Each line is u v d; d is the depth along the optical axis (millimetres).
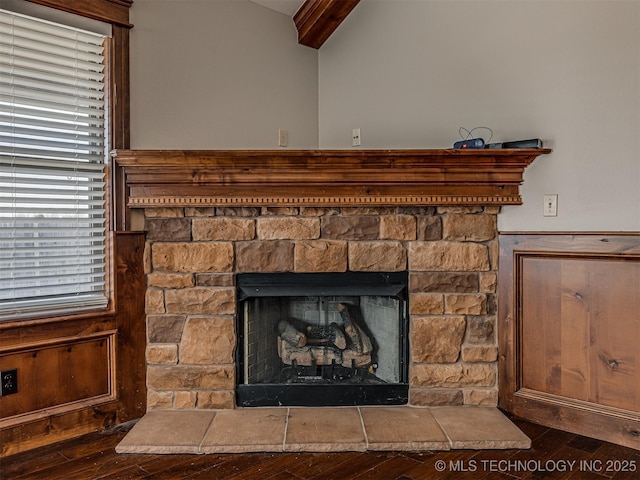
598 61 2156
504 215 2459
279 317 2668
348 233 2451
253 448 2088
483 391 2506
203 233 2422
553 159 2295
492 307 2492
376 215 2451
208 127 2676
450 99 2627
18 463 1983
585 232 2203
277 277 2459
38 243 2156
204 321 2443
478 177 2352
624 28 2086
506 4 2416
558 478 1874
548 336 2352
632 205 2088
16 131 2080
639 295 2086
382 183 2354
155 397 2455
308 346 2613
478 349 2492
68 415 2215
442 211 2459
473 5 2527
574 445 2139
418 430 2223
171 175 2301
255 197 2357
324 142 3172
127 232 2359
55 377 2195
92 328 2287
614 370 2160
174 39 2529
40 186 2158
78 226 2262
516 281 2430
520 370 2441
